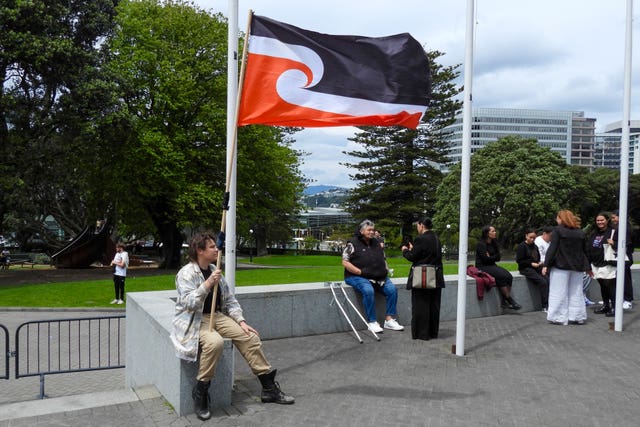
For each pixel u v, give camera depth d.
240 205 34.03
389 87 6.12
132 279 23.17
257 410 4.78
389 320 8.50
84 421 4.46
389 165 57.31
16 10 24.27
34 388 9.00
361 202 60.59
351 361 6.59
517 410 4.89
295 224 76.06
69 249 38.16
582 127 146.00
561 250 9.05
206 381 4.54
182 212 32.00
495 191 50.19
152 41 31.62
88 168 33.03
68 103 26.62
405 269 22.67
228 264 5.57
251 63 5.77
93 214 38.25
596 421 4.66
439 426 4.46
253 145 34.34
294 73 5.87
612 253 10.11
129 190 32.47
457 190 52.19
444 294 9.52
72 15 29.83
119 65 30.89
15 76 27.97
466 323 9.30
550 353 7.11
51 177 33.50
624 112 8.52
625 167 8.52
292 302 7.98
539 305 11.01
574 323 9.29
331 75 5.98
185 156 32.41
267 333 7.79
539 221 52.22
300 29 5.91
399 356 6.85
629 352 7.22
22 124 27.00
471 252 51.38
